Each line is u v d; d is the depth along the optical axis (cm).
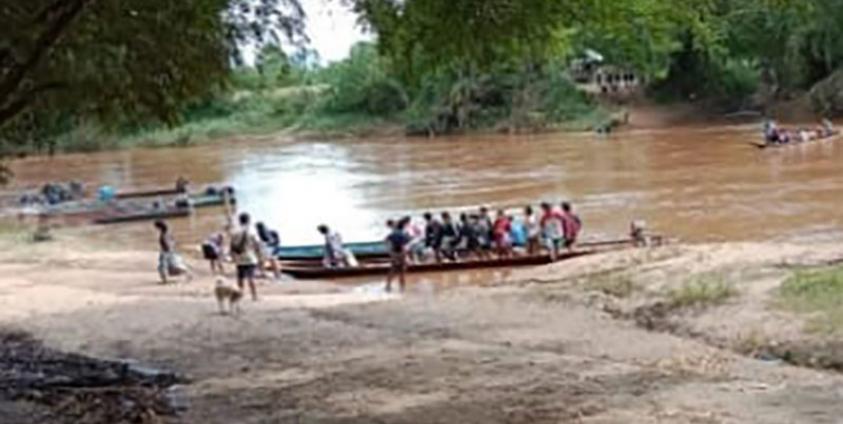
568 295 2212
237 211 4338
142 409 1332
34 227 4088
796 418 1248
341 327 1998
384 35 1206
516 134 7669
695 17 1323
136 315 2197
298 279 2773
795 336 1670
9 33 1109
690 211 3616
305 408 1377
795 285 1955
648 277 2248
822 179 4216
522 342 1798
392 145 7388
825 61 7706
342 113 8900
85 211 4459
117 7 1158
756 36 7494
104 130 1377
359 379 1541
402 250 2694
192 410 1370
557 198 4153
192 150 7731
